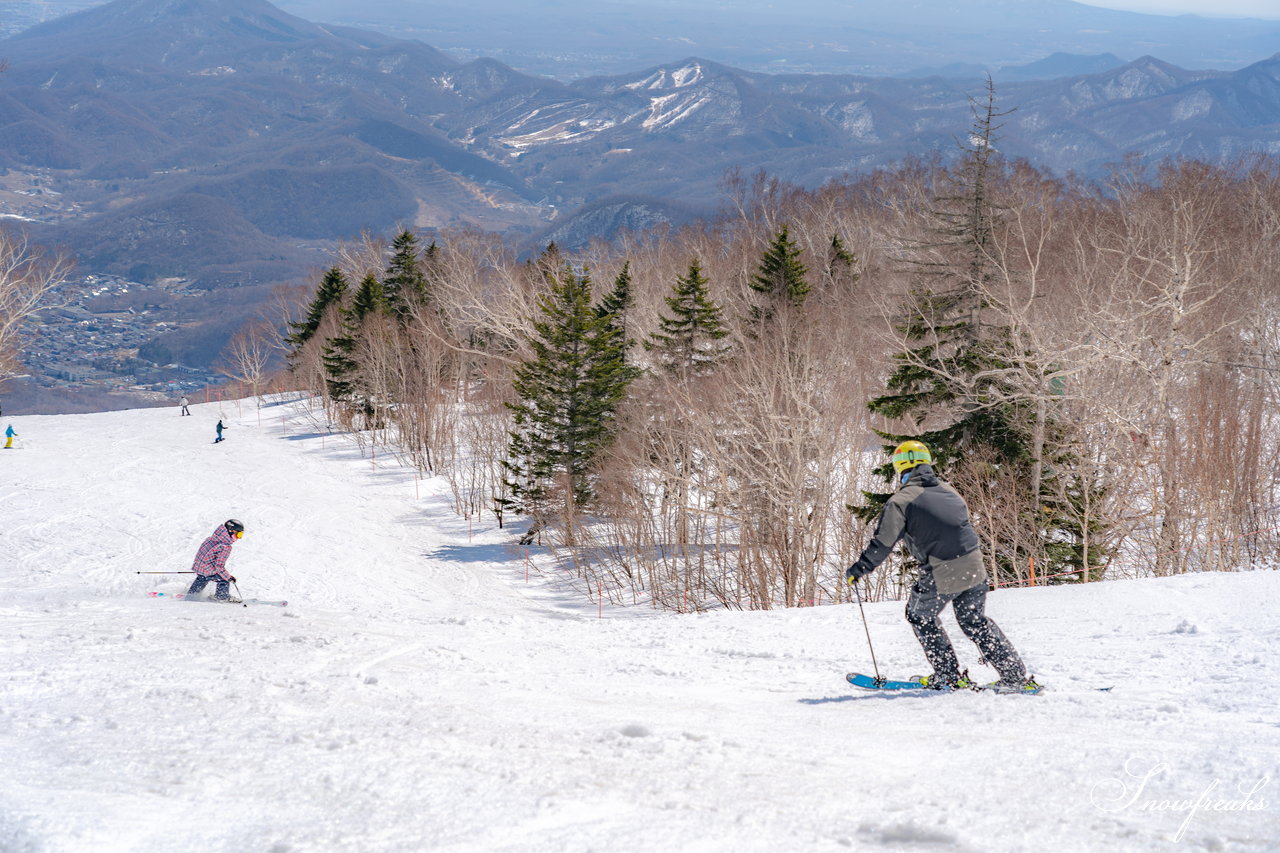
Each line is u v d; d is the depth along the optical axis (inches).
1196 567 1023.0
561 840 126.0
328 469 2295.8
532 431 1742.1
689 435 1466.5
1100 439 1096.2
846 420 1330.0
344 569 1478.8
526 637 442.3
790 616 442.6
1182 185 2218.3
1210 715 202.8
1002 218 1023.6
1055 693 237.6
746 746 187.9
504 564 1609.3
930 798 145.7
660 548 1625.2
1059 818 133.9
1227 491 1024.2
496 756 174.2
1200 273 1531.7
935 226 1057.5
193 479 2091.5
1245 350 1534.2
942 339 1023.0
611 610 1373.0
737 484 1403.8
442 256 2984.7
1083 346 1056.8
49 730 189.8
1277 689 223.5
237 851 121.6
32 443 2472.9
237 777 155.1
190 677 261.3
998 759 171.8
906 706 236.5
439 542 1728.6
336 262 3757.4
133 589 693.9
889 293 1617.9
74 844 119.9
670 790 151.6
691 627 438.9
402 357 2596.0
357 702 235.0
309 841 124.6
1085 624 344.2
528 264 2817.4
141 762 163.3
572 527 1664.6
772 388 1270.9
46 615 428.8
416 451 2412.6
